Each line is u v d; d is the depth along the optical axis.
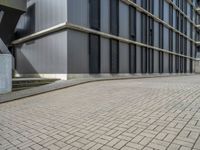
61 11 14.41
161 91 8.25
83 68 15.20
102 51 16.98
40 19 17.02
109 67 17.73
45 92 9.39
